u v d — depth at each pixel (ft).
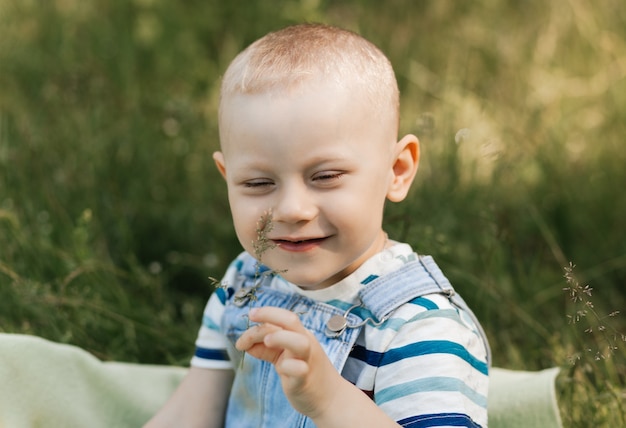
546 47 15.49
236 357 7.06
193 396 7.38
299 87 6.00
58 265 9.82
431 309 6.19
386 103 6.38
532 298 10.08
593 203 12.01
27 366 7.56
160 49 15.79
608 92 14.02
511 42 15.89
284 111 5.95
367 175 6.12
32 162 11.45
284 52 6.23
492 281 9.80
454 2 16.98
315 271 6.13
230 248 11.64
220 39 16.31
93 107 13.43
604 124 13.43
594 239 11.62
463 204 11.31
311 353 5.43
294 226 5.99
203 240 11.78
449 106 14.11
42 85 14.14
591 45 15.24
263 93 6.04
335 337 6.28
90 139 12.46
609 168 12.52
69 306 9.10
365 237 6.18
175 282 11.38
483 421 6.18
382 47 15.71
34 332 9.04
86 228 10.09
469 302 9.79
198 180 12.57
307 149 5.93
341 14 16.80
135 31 16.10
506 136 13.28
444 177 11.69
